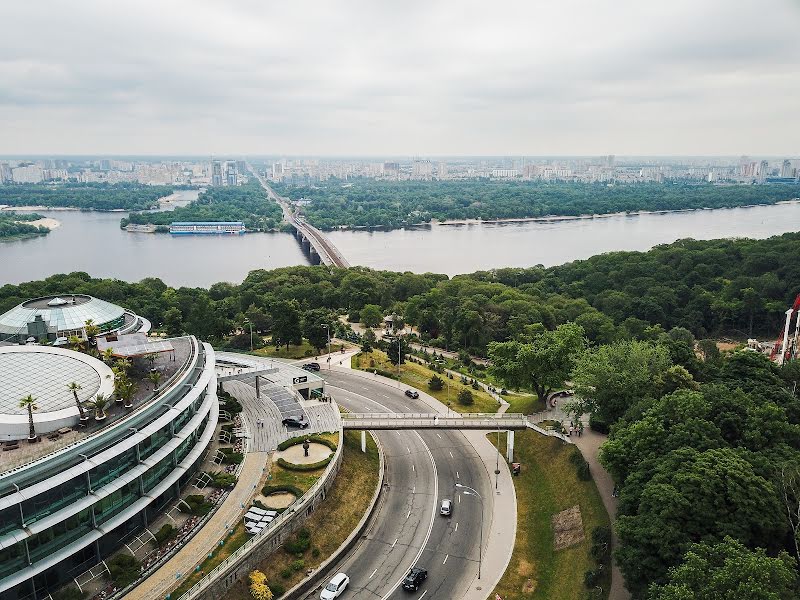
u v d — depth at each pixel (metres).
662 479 84.44
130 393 95.62
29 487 74.94
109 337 121.06
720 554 67.94
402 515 109.44
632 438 97.75
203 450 110.19
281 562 92.00
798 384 126.12
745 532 75.75
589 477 109.06
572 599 86.31
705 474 81.06
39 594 78.00
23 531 74.81
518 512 110.50
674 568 72.62
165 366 115.44
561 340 142.50
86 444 83.06
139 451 92.06
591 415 126.75
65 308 145.50
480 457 130.75
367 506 109.56
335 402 150.12
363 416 134.00
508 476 122.56
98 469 84.88
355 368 180.50
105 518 86.50
